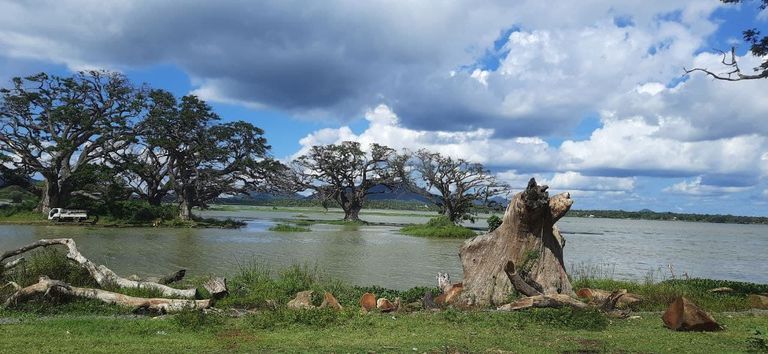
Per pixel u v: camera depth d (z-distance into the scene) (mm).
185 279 20094
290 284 16750
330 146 87188
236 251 35000
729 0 18703
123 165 67812
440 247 42094
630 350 8523
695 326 10133
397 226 75500
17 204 69750
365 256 33812
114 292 13836
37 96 63688
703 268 33750
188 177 72625
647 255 41938
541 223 14539
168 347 8656
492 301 14250
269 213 121750
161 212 66938
